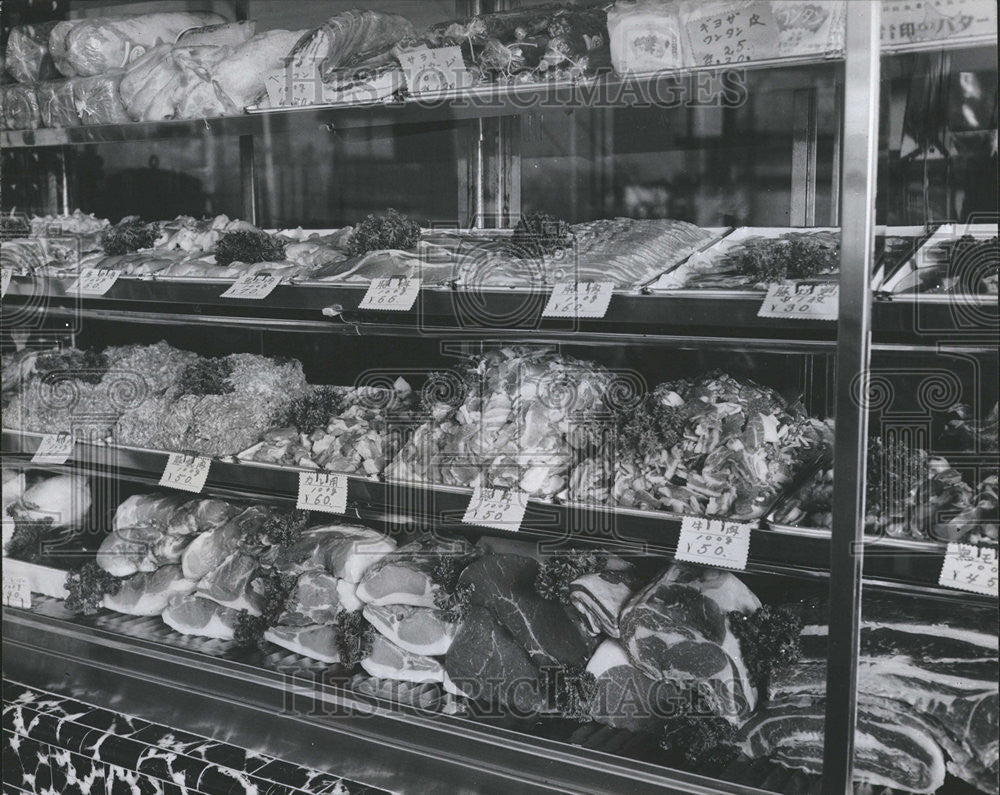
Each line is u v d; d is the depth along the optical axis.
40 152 2.86
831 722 1.66
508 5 2.38
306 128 2.41
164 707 2.34
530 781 1.91
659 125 2.26
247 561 2.44
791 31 1.70
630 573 2.10
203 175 2.90
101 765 2.21
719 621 1.92
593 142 2.33
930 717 1.68
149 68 2.46
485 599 2.16
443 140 2.50
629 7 1.88
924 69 1.61
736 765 1.85
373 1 2.57
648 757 1.88
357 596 2.26
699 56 1.81
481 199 2.46
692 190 2.25
